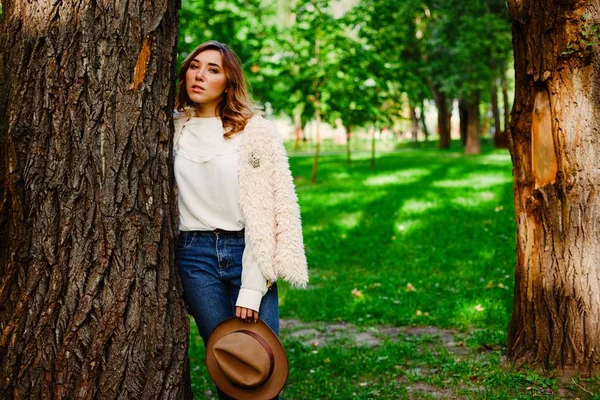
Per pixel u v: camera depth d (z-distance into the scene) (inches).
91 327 95.7
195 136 109.7
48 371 94.7
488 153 1056.2
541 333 146.0
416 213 406.6
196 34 558.6
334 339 200.5
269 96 655.8
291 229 105.2
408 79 722.8
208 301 108.1
